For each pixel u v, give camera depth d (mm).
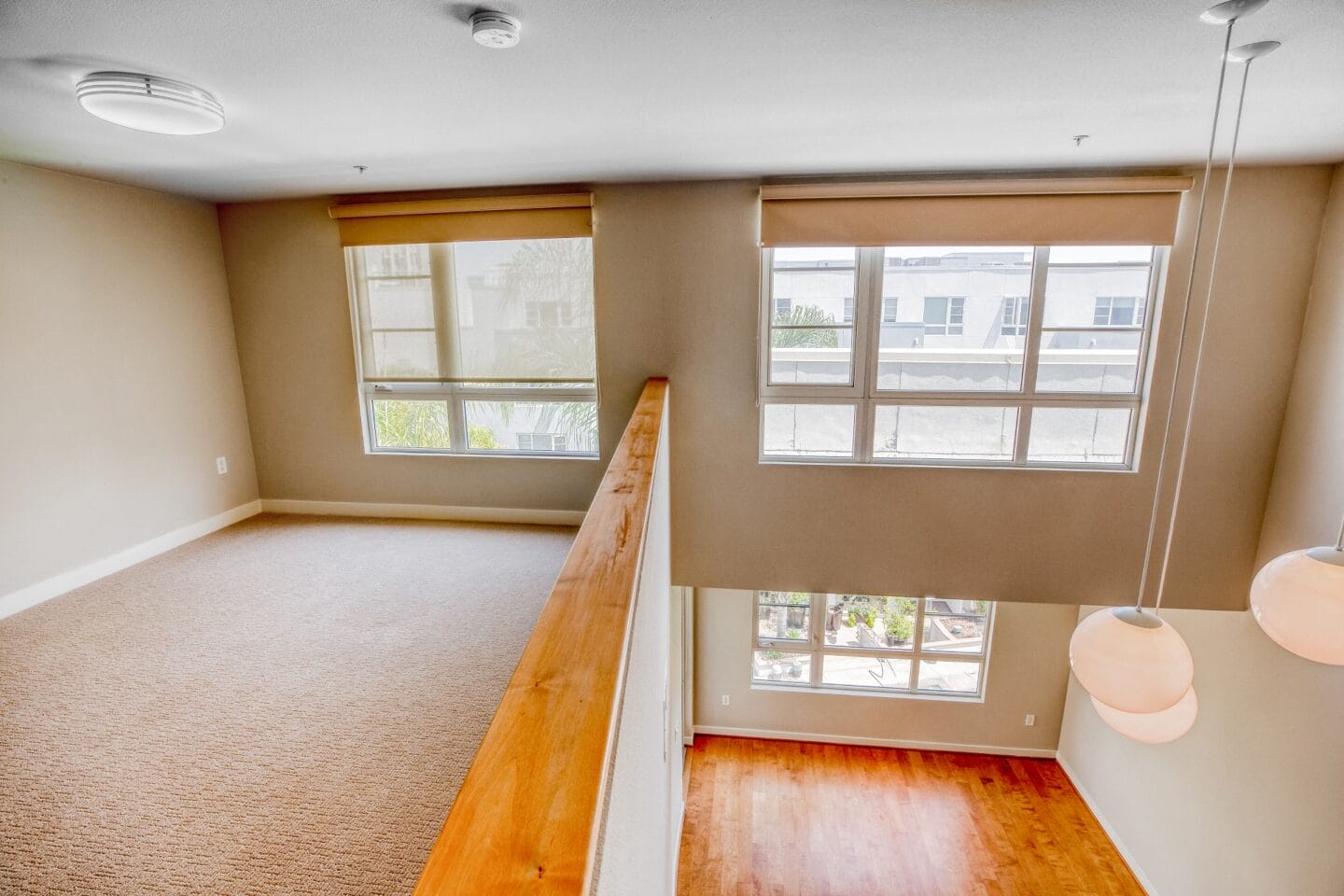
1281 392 3195
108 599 2854
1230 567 3430
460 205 3408
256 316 3799
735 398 3561
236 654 2420
